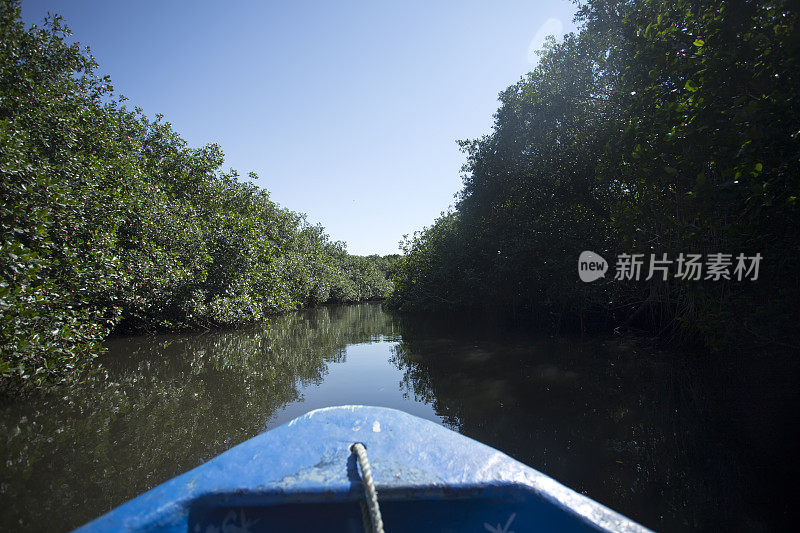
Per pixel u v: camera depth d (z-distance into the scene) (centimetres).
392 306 2125
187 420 414
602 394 484
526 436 368
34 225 573
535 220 1054
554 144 1027
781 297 508
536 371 599
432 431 168
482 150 1251
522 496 130
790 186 397
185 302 1010
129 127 1411
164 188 1349
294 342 943
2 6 816
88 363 652
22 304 478
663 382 532
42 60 959
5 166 554
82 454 336
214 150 1581
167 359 714
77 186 762
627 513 253
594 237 978
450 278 1423
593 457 325
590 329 1017
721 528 237
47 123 774
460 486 129
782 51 389
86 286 676
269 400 480
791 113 381
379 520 112
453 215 1571
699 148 462
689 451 333
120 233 965
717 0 452
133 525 112
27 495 273
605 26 877
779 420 392
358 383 552
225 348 838
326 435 162
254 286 1392
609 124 809
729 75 425
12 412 437
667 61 548
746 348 570
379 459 145
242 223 1320
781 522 240
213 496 124
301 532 129
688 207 498
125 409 448
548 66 1088
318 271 2561
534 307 1161
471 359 693
